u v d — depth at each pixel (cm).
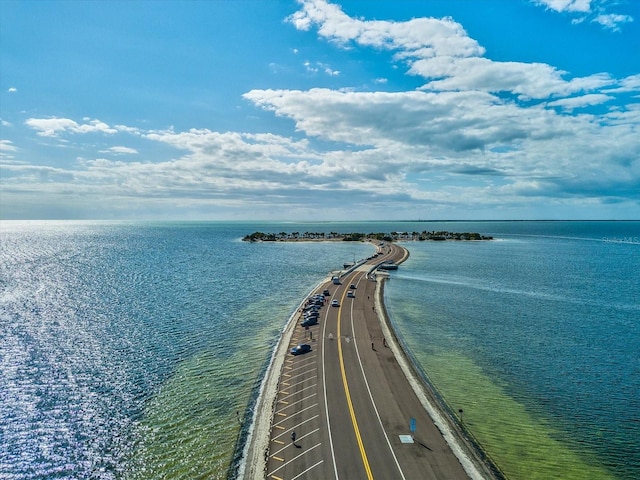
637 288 13638
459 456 4153
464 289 13400
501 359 7112
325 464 3978
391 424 4722
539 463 4281
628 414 5297
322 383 5797
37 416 5116
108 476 4041
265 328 8894
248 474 3891
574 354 7369
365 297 11669
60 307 10500
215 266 18875
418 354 7331
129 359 6994
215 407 5372
